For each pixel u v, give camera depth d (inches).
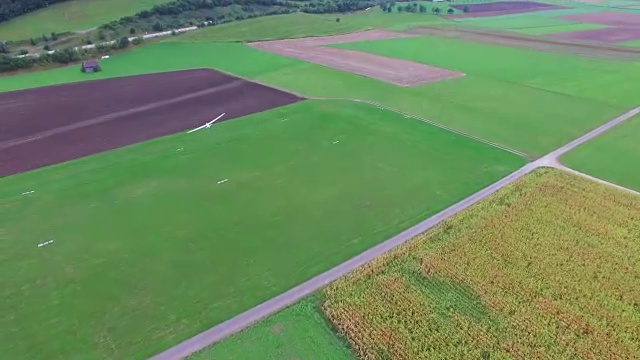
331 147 2456.9
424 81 3540.8
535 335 1341.0
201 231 1786.4
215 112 2906.0
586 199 1993.1
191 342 1316.4
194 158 2322.8
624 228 1806.1
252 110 2938.0
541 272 1567.4
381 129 2679.6
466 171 2250.2
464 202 2001.7
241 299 1472.7
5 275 1550.2
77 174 2159.2
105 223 1820.9
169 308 1434.5
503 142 2556.6
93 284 1521.9
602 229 1792.6
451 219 1854.1
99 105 2992.1
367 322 1376.7
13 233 1750.7
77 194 2005.4
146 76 3592.5
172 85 3393.2
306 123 2746.1
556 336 1337.4
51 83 3393.2
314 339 1333.7
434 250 1676.9
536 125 2775.6
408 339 1320.1
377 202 1990.7
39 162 2265.0
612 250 1680.6
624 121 2856.8
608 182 2176.4
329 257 1662.2
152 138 2532.0
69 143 2465.6
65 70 3703.3
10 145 2433.6
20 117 2783.0
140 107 2967.5
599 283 1524.4
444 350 1290.6
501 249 1678.2
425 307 1428.4
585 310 1422.2
